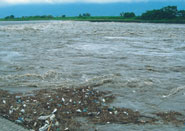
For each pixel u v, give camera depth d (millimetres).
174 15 148000
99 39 38562
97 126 7621
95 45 30688
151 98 10758
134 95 11102
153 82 13562
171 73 16047
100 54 23531
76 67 17219
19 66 16969
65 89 11570
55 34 46062
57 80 13430
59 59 20281
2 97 9961
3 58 19875
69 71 15852
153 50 27078
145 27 80312
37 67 16844
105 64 18609
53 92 10992
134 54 23969
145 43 34062
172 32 56812
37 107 8891
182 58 21953
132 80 13820
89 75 14898
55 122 7668
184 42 35844
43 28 64375
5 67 16531
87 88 11891
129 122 8016
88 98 10312
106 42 34469
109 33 51562
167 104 10016
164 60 20844
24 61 18922
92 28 69812
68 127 7398
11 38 36312
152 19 153500
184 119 8438
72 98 10172
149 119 8352
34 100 9688
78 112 8656
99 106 9406
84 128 7430
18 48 25969
